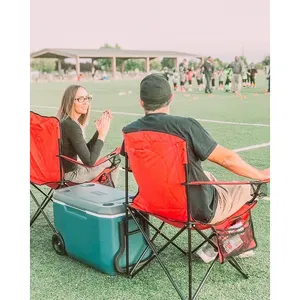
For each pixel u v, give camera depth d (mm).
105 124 4203
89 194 3771
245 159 5918
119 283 3451
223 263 3463
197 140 3082
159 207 3211
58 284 3447
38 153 4090
